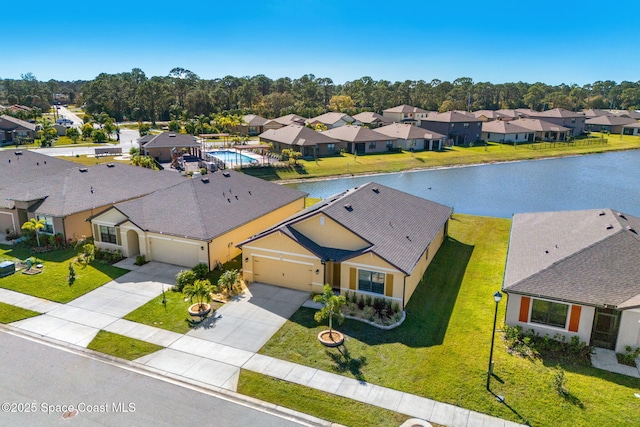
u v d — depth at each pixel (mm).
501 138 102312
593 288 19469
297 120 113750
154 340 19922
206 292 22000
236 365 18094
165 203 30484
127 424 14836
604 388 16750
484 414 15375
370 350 19172
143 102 134625
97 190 35625
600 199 56438
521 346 19469
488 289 25766
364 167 74438
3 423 14781
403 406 15750
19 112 118938
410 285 23828
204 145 88688
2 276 26469
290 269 24891
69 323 21344
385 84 181125
